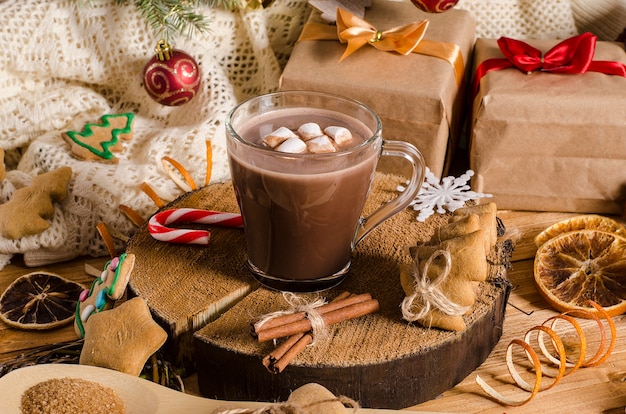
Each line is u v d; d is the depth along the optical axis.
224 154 0.87
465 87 0.91
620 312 0.76
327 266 0.71
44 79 0.92
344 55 0.84
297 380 0.67
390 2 0.93
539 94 0.81
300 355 0.67
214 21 0.91
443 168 0.88
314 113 0.72
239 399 0.69
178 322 0.69
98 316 0.69
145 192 0.80
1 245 0.80
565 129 0.82
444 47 0.86
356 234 0.74
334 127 0.69
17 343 0.75
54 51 0.90
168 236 0.75
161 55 0.85
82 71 0.91
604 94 0.81
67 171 0.82
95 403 0.66
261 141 0.69
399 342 0.68
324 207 0.68
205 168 0.86
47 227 0.80
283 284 0.72
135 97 0.93
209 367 0.69
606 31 0.95
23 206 0.80
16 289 0.78
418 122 0.82
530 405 0.70
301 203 0.67
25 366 0.71
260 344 0.67
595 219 0.82
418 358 0.67
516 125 0.82
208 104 0.90
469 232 0.69
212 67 0.91
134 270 0.73
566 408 0.69
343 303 0.70
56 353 0.72
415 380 0.68
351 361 0.66
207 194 0.81
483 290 0.71
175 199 0.80
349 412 0.66
